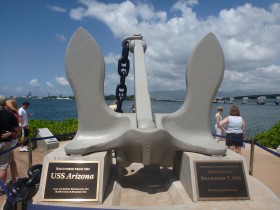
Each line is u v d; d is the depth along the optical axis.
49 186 3.21
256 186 3.65
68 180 3.24
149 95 3.76
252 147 4.32
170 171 4.28
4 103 3.91
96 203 3.13
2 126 3.81
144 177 4.30
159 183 4.07
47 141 7.25
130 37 4.49
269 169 5.55
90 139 3.67
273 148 7.94
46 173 3.27
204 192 3.22
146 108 3.61
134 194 3.67
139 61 4.10
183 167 3.62
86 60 3.66
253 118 22.14
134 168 4.64
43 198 3.15
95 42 3.66
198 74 3.69
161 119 3.54
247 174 3.36
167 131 3.32
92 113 3.71
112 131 3.70
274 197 3.34
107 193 3.38
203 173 3.31
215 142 3.68
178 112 3.75
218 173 3.33
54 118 22.34
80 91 3.68
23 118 6.55
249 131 13.17
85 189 3.19
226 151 3.55
